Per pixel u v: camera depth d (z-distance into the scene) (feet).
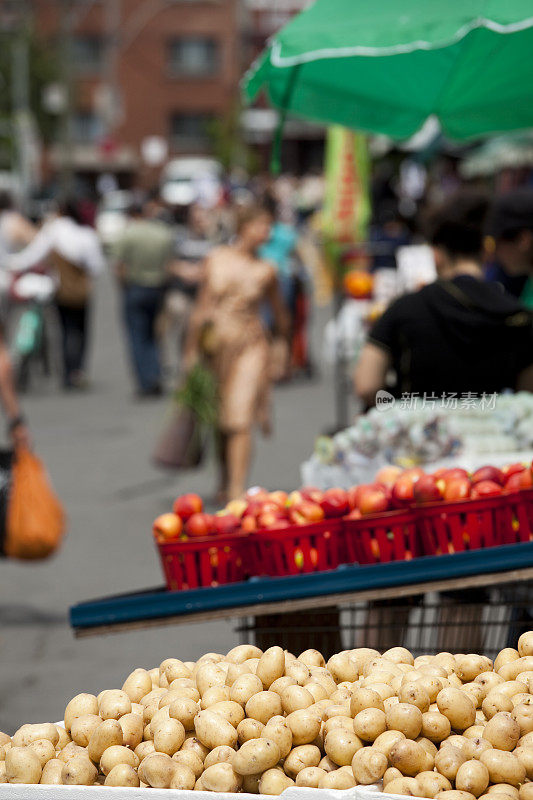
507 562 27.09
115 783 20.11
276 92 42.29
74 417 102.12
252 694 21.17
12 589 54.19
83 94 553.64
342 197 93.40
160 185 113.60
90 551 60.13
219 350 64.85
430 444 36.27
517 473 28.94
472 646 30.76
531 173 152.87
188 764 20.33
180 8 549.13
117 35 547.90
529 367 38.17
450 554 27.30
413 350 38.11
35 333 117.80
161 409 105.19
